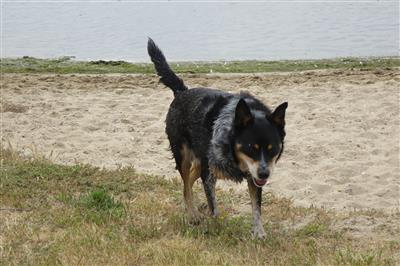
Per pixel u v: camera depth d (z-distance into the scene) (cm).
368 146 1279
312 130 1381
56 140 1330
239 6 3319
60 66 2114
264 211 930
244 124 764
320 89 1689
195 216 880
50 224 855
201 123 822
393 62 2064
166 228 848
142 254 751
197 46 2438
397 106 1514
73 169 1073
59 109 1557
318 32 2653
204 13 3136
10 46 2508
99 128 1421
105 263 726
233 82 1788
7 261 729
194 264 721
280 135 780
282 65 2067
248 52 2328
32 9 3350
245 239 797
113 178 1058
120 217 875
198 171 887
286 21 2894
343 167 1163
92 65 2127
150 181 1053
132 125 1442
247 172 790
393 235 823
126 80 1866
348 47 2375
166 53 2336
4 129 1393
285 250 775
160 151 1278
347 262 721
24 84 1811
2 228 838
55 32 2767
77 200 941
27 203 927
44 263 721
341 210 965
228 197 998
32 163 1105
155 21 2970
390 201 1017
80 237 795
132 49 2428
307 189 1073
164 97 1659
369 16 2969
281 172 1152
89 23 2955
